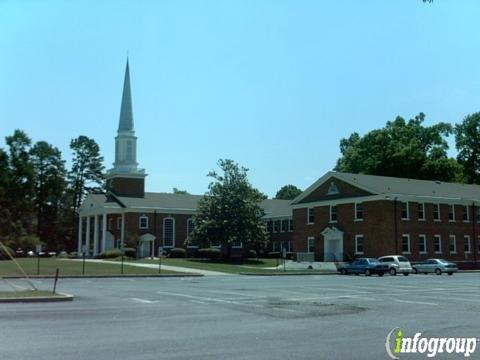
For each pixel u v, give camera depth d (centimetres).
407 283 3434
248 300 2184
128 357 1017
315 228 6519
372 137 8538
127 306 1925
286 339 1233
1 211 8106
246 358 1020
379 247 5750
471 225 6512
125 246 7131
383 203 5772
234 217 6612
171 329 1373
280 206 8519
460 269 6253
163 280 3744
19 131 8744
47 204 9100
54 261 5625
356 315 1692
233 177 6744
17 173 8550
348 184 6181
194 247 7656
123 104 7856
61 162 9175
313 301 2148
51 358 1000
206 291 2669
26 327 1380
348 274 4981
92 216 7894
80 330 1339
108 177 7844
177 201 7888
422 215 6056
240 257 7156
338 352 1085
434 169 8069
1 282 3341
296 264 5834
